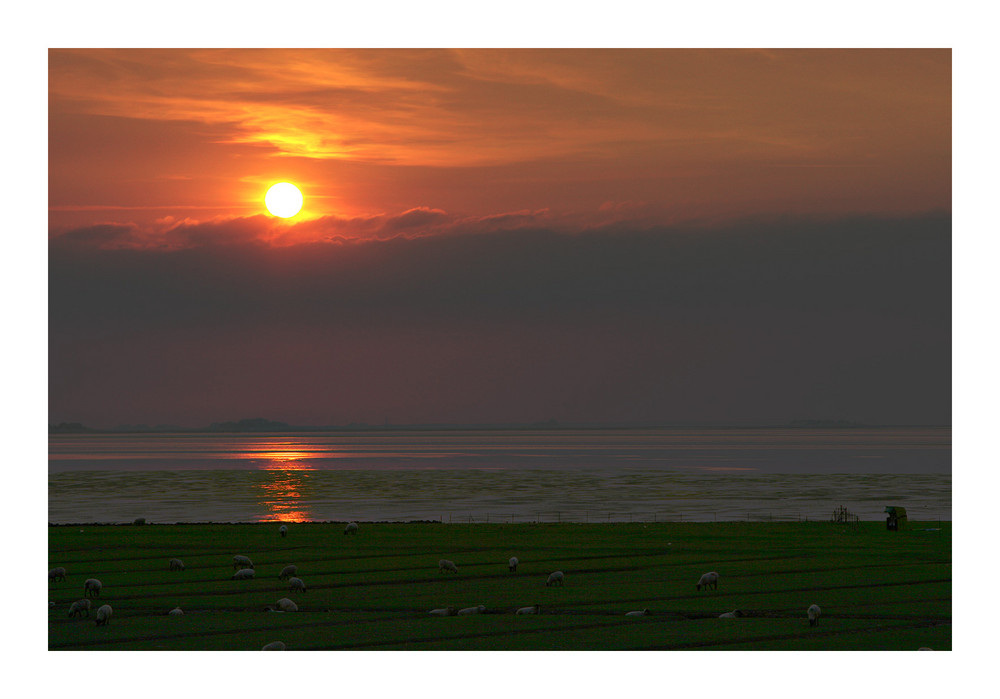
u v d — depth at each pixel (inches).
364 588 1939.0
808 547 2518.5
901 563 2220.7
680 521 3494.1
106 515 4010.8
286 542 2691.9
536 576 2081.7
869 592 1856.5
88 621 1632.6
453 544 2632.9
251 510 4237.2
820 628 1553.9
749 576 2054.6
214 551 2506.2
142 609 1736.0
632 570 2159.2
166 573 2135.8
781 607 1723.7
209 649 1438.2
